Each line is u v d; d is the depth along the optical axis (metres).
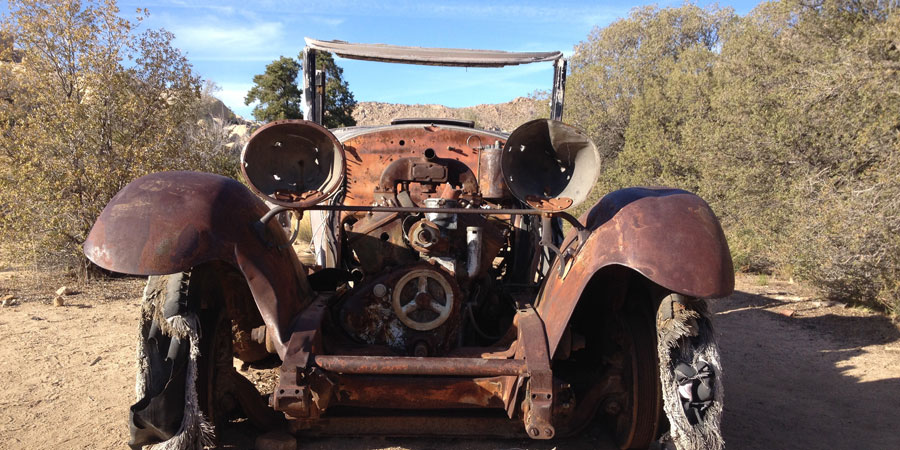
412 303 3.01
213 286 2.94
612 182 15.89
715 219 2.68
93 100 8.52
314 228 4.51
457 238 3.40
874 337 6.11
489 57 4.92
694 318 2.68
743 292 8.32
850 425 3.93
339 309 3.18
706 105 14.62
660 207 2.69
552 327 2.80
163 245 2.46
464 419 3.25
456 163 3.88
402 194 3.71
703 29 23.11
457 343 3.15
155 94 9.34
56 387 4.25
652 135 14.94
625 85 19.67
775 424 3.93
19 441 3.37
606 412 3.23
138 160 8.29
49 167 7.88
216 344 2.97
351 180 4.13
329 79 33.12
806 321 6.80
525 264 4.04
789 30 12.96
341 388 2.84
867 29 10.28
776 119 10.56
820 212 7.71
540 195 2.98
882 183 7.32
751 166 10.62
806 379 4.91
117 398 4.07
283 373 2.57
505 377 2.85
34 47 8.50
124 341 5.42
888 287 6.82
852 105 9.52
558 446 3.34
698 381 2.61
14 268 8.78
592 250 2.77
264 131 2.68
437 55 4.88
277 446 3.14
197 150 9.81
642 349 3.01
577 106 20.44
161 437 2.67
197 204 2.60
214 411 2.96
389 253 3.46
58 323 5.96
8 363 4.70
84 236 7.90
